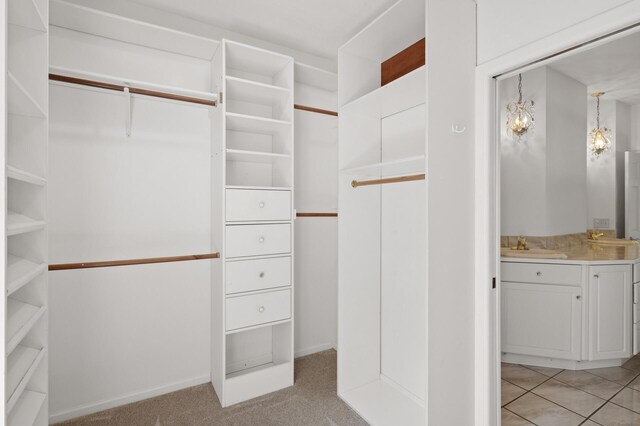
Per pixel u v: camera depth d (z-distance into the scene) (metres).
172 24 2.23
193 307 2.33
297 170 2.80
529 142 3.02
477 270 1.78
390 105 2.15
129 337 2.12
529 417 2.03
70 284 1.95
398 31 1.99
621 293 2.64
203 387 2.32
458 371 1.71
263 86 2.21
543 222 2.97
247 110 2.54
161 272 2.22
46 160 1.28
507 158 3.15
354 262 2.31
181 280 2.29
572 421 1.99
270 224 2.26
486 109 1.73
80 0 1.97
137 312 2.14
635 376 2.55
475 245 1.78
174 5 2.13
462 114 1.72
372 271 2.40
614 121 4.04
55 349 1.91
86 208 2.01
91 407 2.00
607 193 4.08
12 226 0.95
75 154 1.98
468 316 1.76
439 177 1.63
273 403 2.15
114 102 2.09
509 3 1.62
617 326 2.63
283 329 2.45
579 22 1.36
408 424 1.89
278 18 2.27
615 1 1.26
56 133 1.93
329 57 2.88
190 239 2.33
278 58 2.29
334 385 2.38
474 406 1.79
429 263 1.60
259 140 2.59
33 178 1.11
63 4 1.68
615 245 3.47
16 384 0.99
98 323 2.03
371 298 2.39
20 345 1.24
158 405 2.10
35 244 1.26
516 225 3.11
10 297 1.25
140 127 2.17
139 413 2.01
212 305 2.35
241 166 2.51
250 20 2.30
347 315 2.28
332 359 2.79
